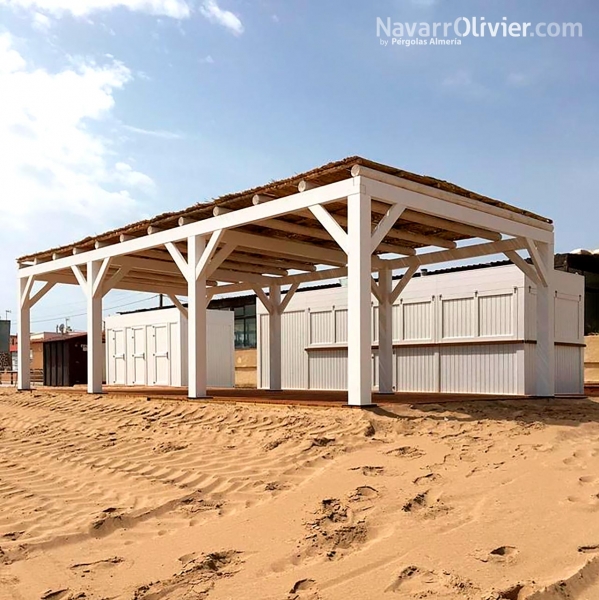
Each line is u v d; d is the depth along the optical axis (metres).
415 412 7.45
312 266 13.98
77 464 5.94
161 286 15.91
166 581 3.00
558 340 12.70
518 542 3.27
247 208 8.70
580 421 7.76
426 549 3.22
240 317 26.58
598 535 3.33
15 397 13.01
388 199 7.61
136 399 10.39
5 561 3.39
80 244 12.34
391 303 11.92
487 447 5.79
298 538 3.51
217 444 6.52
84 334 21.00
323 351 15.30
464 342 12.62
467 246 10.94
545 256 10.37
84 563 3.34
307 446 5.96
